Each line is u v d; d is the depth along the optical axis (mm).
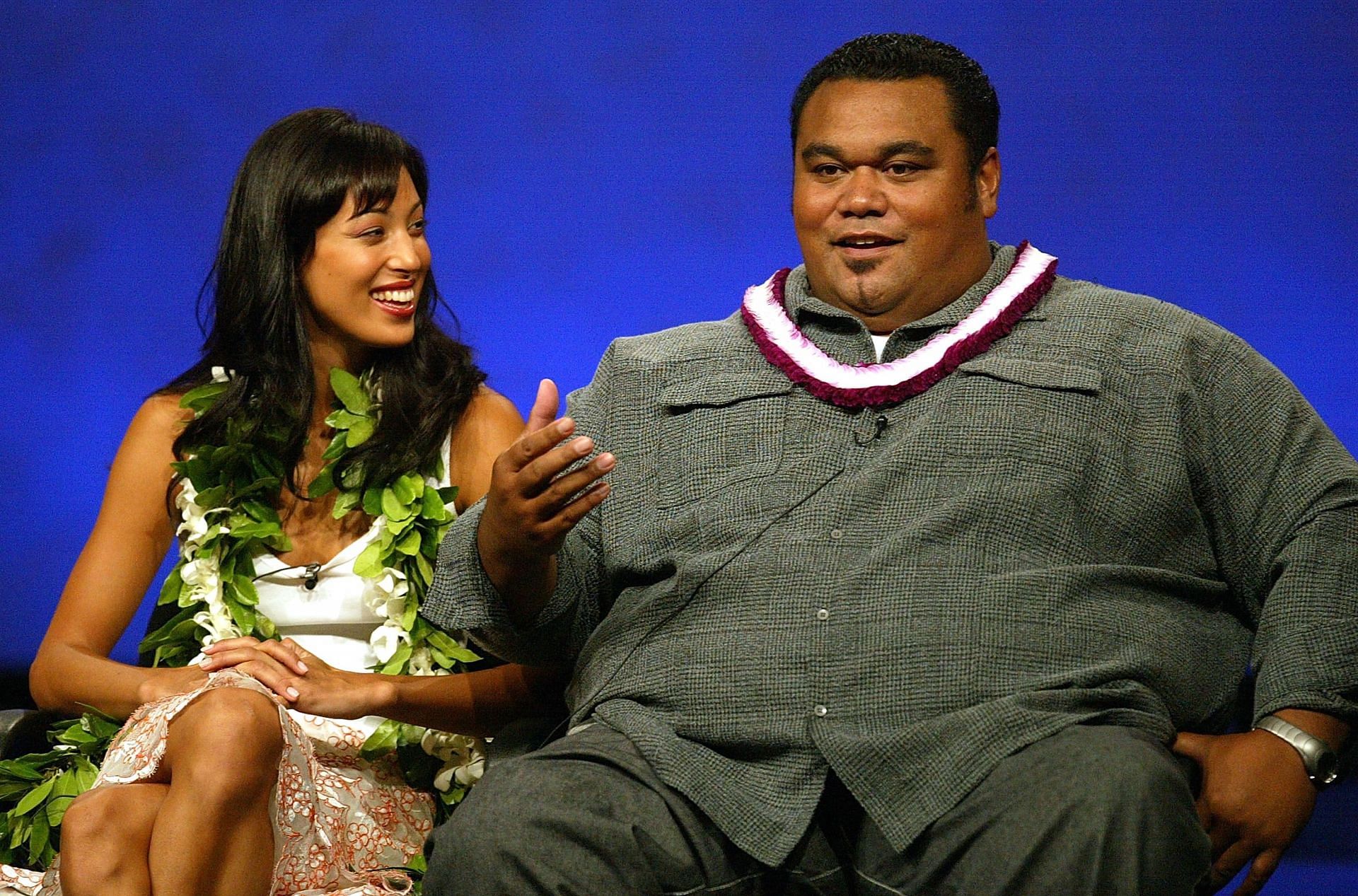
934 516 7312
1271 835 6770
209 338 9531
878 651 7121
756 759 7223
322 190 9102
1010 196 16328
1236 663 7555
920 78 8000
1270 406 7582
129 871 7406
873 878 6941
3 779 8758
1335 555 7246
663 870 6910
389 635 8914
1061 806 6402
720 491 7707
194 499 9109
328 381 9492
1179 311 7883
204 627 8969
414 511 8992
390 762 8953
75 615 9164
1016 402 7527
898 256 7910
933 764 6844
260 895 7531
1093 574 7266
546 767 7129
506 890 6750
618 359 8352
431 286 9742
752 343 8133
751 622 7352
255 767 7434
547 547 7453
